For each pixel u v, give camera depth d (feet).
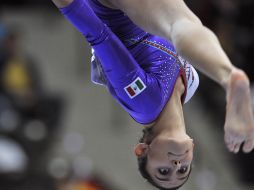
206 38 36.76
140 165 47.34
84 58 123.75
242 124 35.32
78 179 89.51
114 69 42.34
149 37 44.50
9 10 136.26
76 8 40.27
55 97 105.09
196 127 107.24
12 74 103.55
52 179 86.53
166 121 44.19
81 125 109.91
